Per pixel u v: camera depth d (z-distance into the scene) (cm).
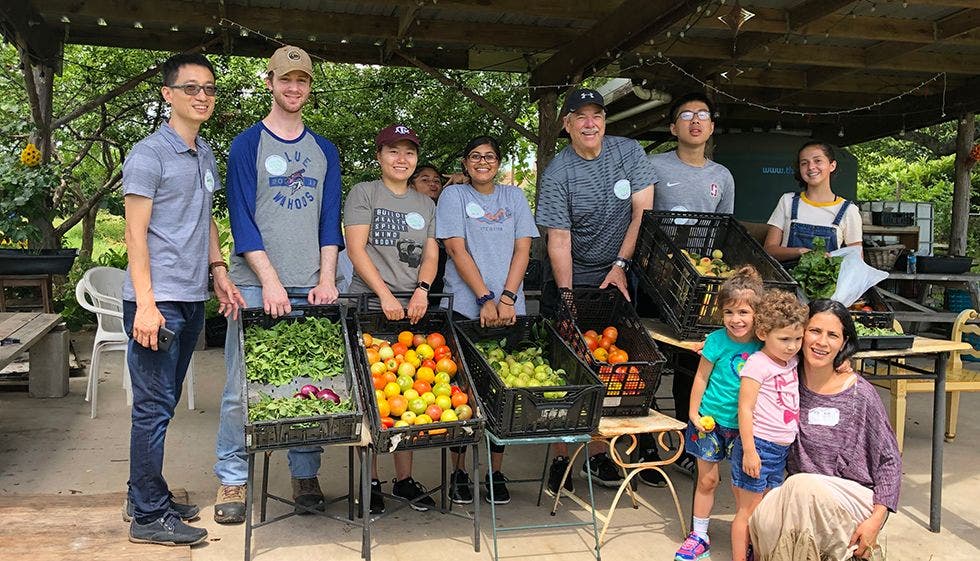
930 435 512
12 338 459
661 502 388
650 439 412
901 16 645
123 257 937
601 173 398
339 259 505
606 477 405
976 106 879
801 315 286
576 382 344
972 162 919
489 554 322
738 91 948
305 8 638
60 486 385
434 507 367
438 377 335
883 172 1605
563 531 349
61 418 505
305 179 344
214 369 657
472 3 588
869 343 350
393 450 301
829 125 1119
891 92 900
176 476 403
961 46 746
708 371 322
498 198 388
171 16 616
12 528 323
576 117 389
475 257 379
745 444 296
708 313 350
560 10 606
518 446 473
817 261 382
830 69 810
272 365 322
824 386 293
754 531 275
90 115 911
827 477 274
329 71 986
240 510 341
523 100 964
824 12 583
